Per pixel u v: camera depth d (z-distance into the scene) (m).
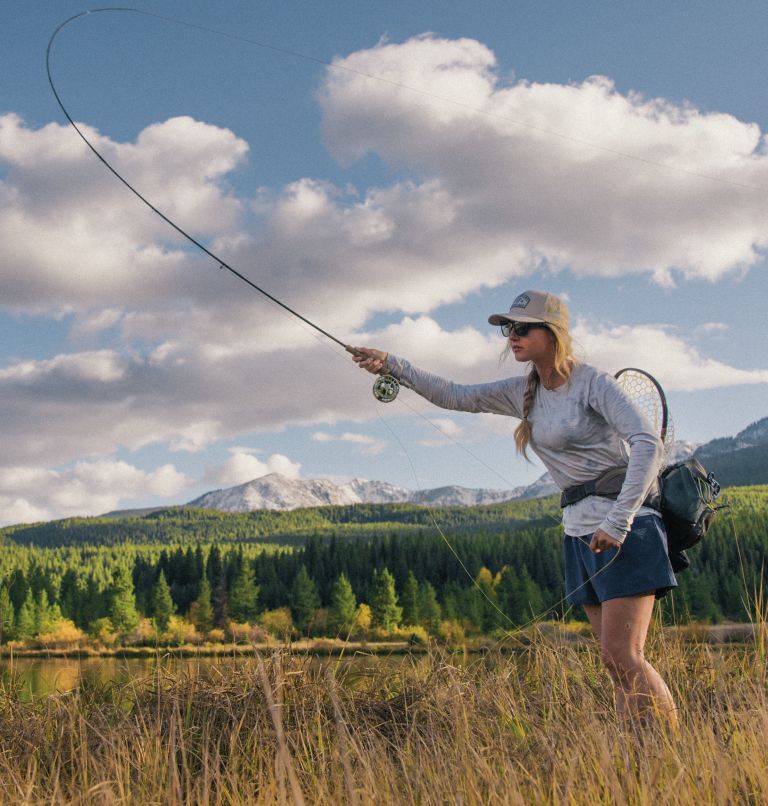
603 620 3.00
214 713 3.29
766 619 3.68
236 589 54.50
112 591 56.69
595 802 2.14
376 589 55.59
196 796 2.57
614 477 3.07
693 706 3.04
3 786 2.67
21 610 41.66
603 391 3.01
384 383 3.66
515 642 3.98
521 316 3.11
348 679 3.63
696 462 3.09
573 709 3.12
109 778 2.67
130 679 3.63
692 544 3.07
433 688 3.52
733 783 2.19
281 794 2.07
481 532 66.25
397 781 2.52
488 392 3.46
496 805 2.18
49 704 3.44
